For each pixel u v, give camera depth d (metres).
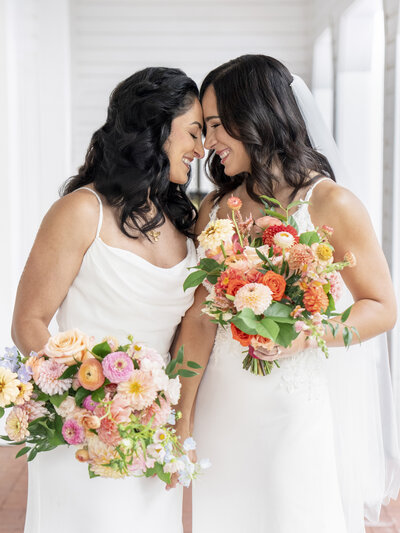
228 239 2.02
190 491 3.92
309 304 1.89
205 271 2.07
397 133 4.12
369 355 2.64
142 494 2.23
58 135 6.10
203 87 2.43
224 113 2.35
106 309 2.24
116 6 7.55
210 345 2.39
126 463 1.86
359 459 2.62
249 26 7.56
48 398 1.91
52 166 6.10
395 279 4.21
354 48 5.70
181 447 2.28
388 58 4.24
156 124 2.30
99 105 7.66
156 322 2.29
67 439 1.88
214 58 7.61
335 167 2.63
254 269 1.96
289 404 2.26
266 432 2.27
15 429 1.90
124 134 2.27
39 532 2.23
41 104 6.03
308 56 7.56
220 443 2.31
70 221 2.19
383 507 3.67
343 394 2.58
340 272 2.30
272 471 2.26
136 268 2.22
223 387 2.31
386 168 4.36
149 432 1.89
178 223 2.45
